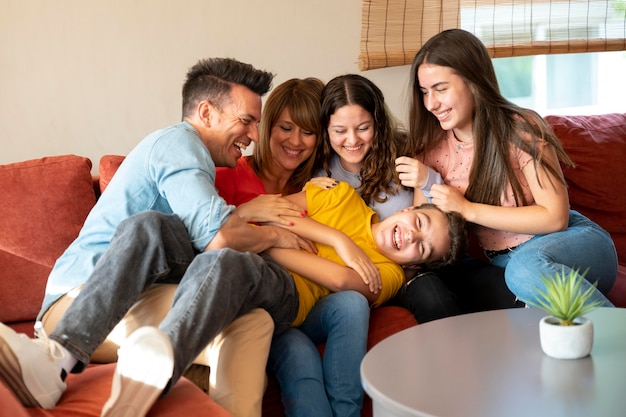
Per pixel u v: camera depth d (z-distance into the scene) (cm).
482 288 264
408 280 267
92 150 325
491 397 154
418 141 274
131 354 172
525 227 251
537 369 167
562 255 247
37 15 313
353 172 280
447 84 254
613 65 396
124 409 172
